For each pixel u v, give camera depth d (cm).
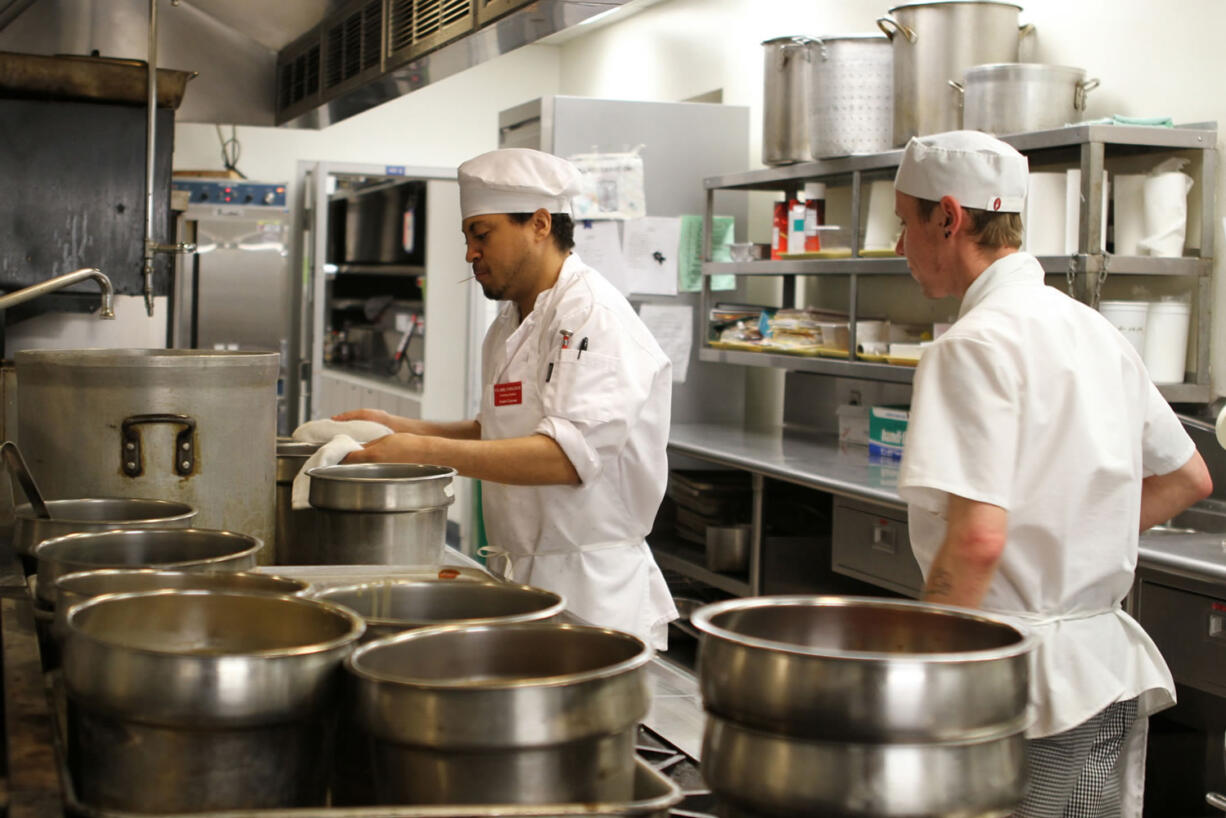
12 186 265
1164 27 349
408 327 759
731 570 423
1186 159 336
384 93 338
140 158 271
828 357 425
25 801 86
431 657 98
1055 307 165
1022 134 329
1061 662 163
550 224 233
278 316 664
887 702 76
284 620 105
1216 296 330
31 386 176
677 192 520
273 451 188
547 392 223
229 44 411
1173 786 313
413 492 179
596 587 238
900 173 181
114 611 102
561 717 81
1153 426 177
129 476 172
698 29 605
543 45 761
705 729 87
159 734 85
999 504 154
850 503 357
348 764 94
